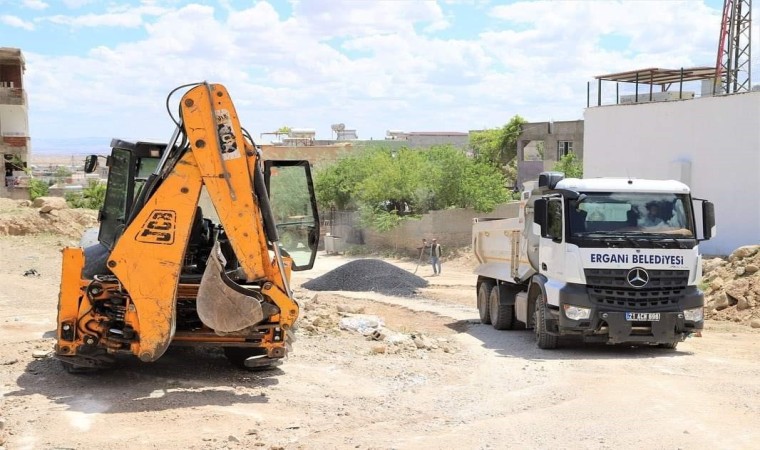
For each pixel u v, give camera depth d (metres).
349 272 29.41
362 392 10.14
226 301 9.60
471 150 78.62
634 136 30.38
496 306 17.72
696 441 7.84
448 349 14.00
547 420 8.77
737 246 26.12
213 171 9.52
